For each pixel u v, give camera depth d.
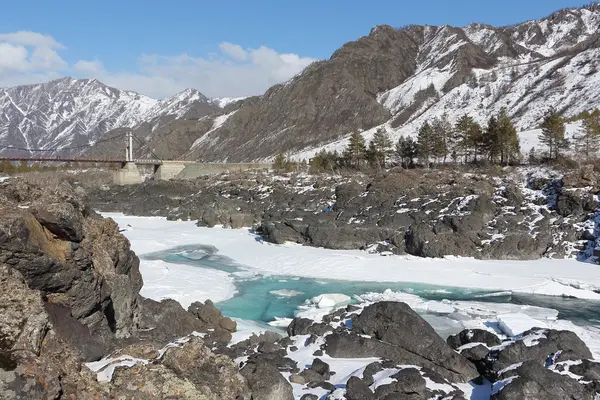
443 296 39.56
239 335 26.41
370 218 61.94
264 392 16.06
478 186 64.00
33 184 16.67
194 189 105.81
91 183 129.00
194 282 41.78
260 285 43.06
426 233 52.84
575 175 59.25
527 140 103.94
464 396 18.41
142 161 133.75
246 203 85.12
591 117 95.06
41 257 14.02
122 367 12.41
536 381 17.06
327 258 51.94
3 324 10.37
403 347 22.36
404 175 69.62
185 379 12.39
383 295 38.31
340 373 20.34
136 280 24.44
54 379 9.76
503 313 33.34
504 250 50.78
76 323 15.96
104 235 21.55
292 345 24.09
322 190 79.50
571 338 22.08
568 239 52.47
